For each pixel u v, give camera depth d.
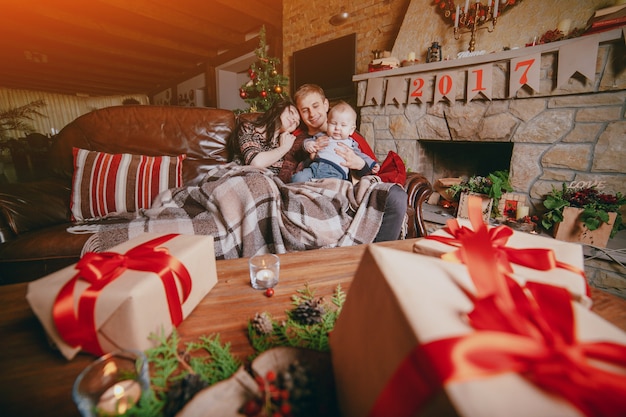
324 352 0.33
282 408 0.23
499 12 1.99
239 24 4.15
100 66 5.80
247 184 1.07
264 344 0.39
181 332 0.42
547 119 1.73
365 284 0.29
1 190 1.08
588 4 1.68
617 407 0.15
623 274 1.49
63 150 1.32
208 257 0.51
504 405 0.15
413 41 2.40
